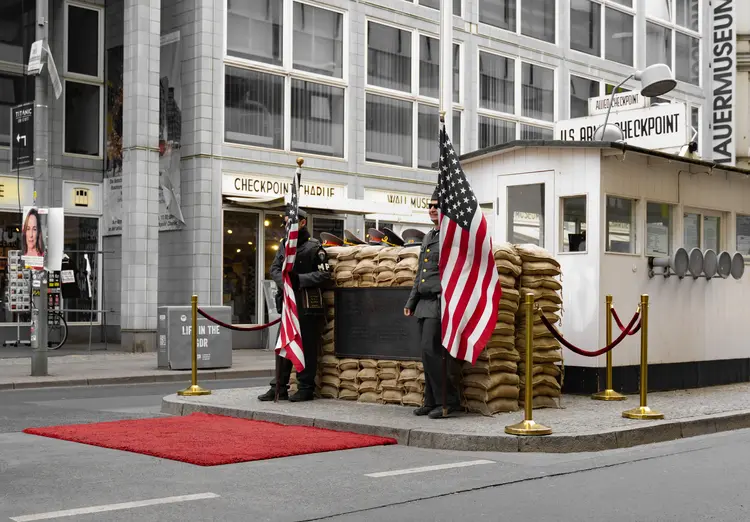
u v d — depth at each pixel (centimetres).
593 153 1204
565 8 3117
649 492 683
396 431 923
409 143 2717
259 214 2400
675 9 3512
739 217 1462
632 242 1264
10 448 875
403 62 2706
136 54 2222
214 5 2309
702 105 3600
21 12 2466
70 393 1480
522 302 1073
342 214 2541
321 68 2523
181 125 2331
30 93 2469
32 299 1670
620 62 3319
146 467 772
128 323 2220
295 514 609
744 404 1130
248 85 2373
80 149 2536
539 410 1062
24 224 1672
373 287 1135
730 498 663
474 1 2852
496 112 2905
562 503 646
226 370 1831
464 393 1041
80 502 640
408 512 617
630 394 1228
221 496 662
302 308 1148
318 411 1058
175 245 2339
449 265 985
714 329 1384
